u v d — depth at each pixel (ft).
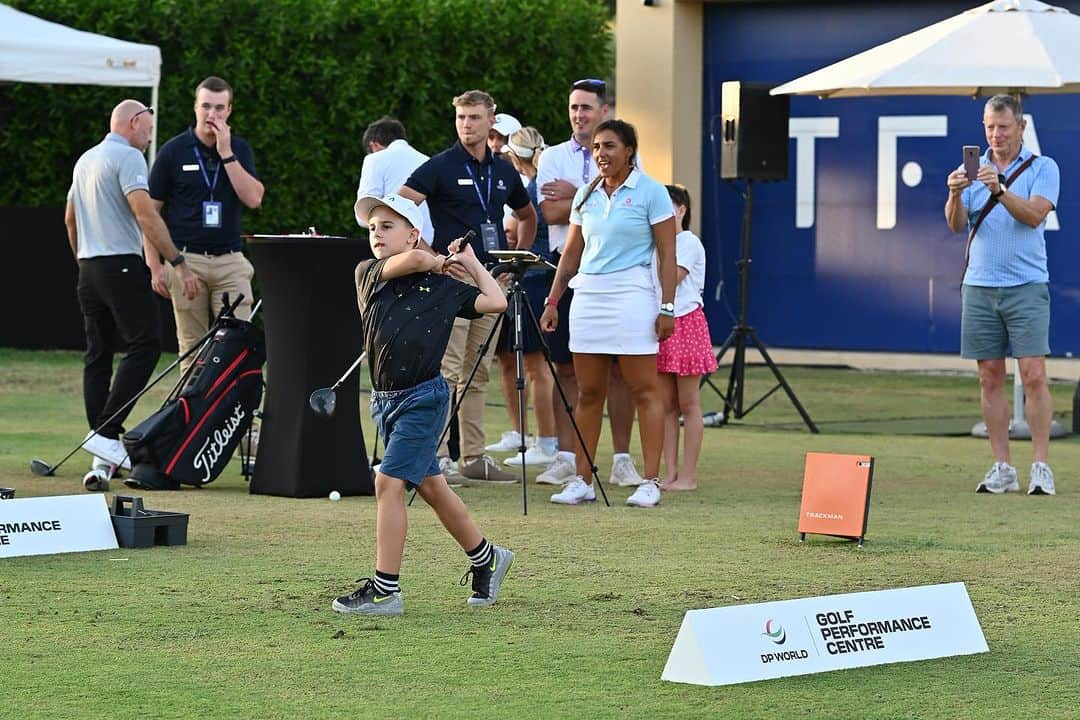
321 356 44.86
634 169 43.73
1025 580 34.30
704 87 89.51
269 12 83.51
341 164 85.30
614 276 43.37
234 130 83.56
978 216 47.50
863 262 87.61
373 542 37.78
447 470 48.34
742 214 89.40
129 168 46.78
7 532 35.58
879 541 38.81
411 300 30.17
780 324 89.45
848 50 86.38
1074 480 50.24
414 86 84.94
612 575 34.27
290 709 24.07
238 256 49.52
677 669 25.93
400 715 23.80
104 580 33.04
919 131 86.07
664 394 48.03
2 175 86.94
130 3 82.94
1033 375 47.32
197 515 41.63
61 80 73.92
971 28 56.29
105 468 45.85
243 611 30.37
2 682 25.36
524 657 27.25
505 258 42.47
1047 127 82.94
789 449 57.47
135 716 23.63
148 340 47.55
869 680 26.13
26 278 87.04
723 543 38.32
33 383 72.79
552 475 48.57
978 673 26.68
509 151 55.11
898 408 70.85
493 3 86.02
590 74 88.84
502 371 55.21
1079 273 82.99
